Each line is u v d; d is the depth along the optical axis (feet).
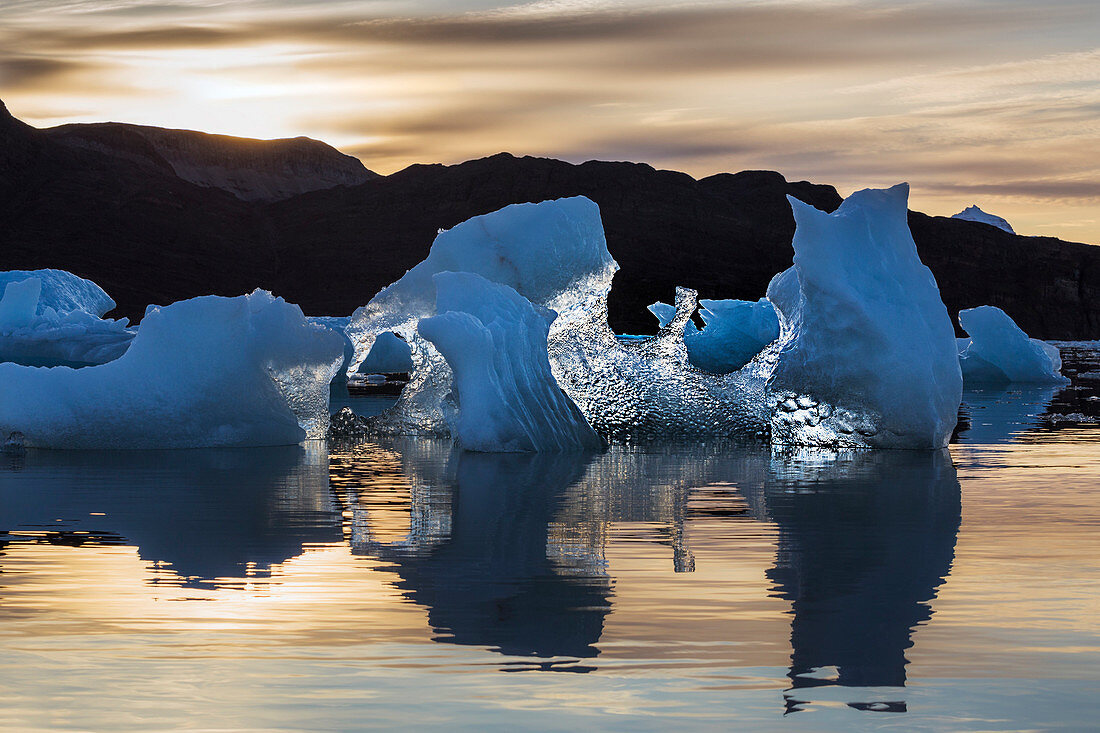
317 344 64.95
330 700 18.21
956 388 62.54
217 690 18.70
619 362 68.18
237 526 35.60
